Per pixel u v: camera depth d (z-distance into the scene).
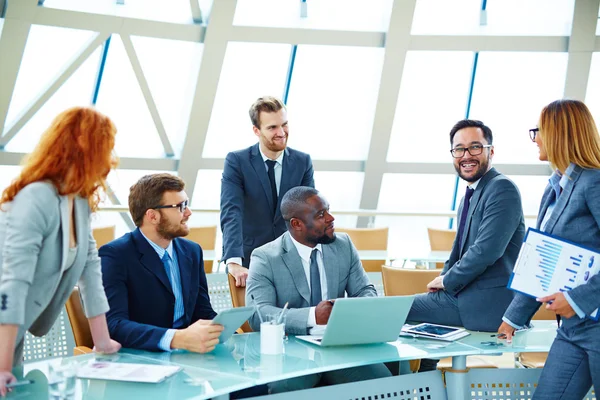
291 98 8.85
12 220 2.12
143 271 2.87
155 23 7.61
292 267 3.22
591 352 2.53
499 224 3.18
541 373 2.74
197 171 8.58
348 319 2.65
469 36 8.32
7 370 2.09
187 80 8.33
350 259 3.39
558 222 2.63
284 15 8.22
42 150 2.17
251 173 4.14
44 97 7.59
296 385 2.95
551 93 8.93
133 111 8.42
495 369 2.84
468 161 3.35
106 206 7.06
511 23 8.62
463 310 3.21
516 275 2.67
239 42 8.30
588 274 2.52
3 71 7.11
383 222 9.65
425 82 9.00
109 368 2.34
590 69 8.85
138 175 8.72
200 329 2.58
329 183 9.30
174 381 2.23
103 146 2.20
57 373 1.99
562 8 8.60
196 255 3.08
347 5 8.41
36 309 2.24
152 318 2.88
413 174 9.48
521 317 2.79
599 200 2.50
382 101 8.38
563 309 2.52
